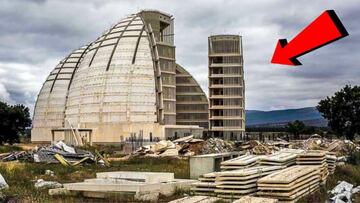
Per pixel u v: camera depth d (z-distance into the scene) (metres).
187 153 60.44
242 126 122.25
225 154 36.16
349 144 54.19
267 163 28.33
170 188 26.11
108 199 23.83
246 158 28.89
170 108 125.94
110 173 31.28
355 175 32.22
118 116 122.38
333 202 21.88
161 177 29.53
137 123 117.88
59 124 142.88
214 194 22.64
